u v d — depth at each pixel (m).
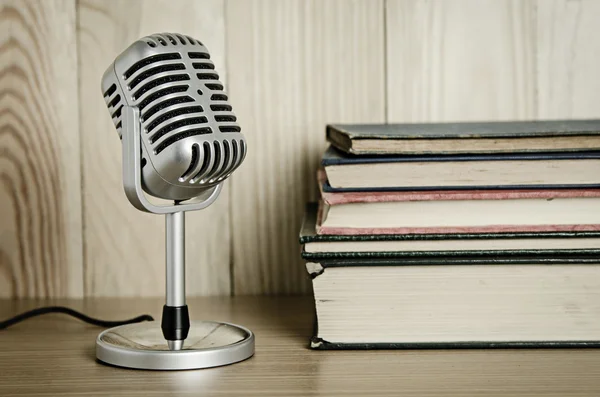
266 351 0.89
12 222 1.11
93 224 1.11
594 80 1.11
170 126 0.82
